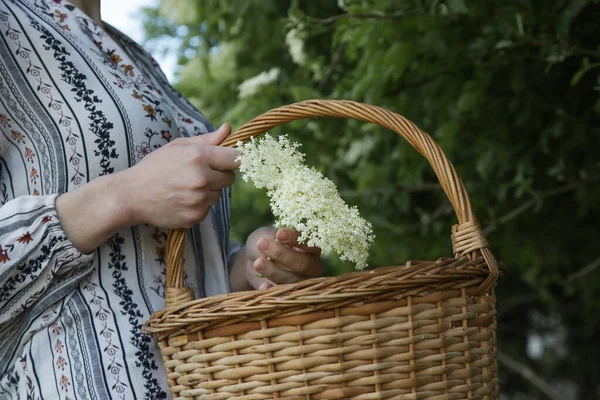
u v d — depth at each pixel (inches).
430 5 85.3
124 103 46.7
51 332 44.2
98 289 44.8
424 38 84.3
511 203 106.9
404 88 99.3
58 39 46.6
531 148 97.5
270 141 46.1
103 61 48.0
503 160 95.0
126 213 43.6
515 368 150.7
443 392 42.8
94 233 43.3
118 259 45.9
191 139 46.2
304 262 46.5
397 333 41.8
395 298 41.7
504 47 80.7
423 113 98.9
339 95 96.2
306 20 90.4
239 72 123.9
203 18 126.1
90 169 45.5
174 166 43.3
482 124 97.2
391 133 105.2
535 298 142.1
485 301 44.9
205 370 42.4
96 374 43.4
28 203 43.0
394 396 41.7
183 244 45.4
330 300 40.7
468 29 88.4
